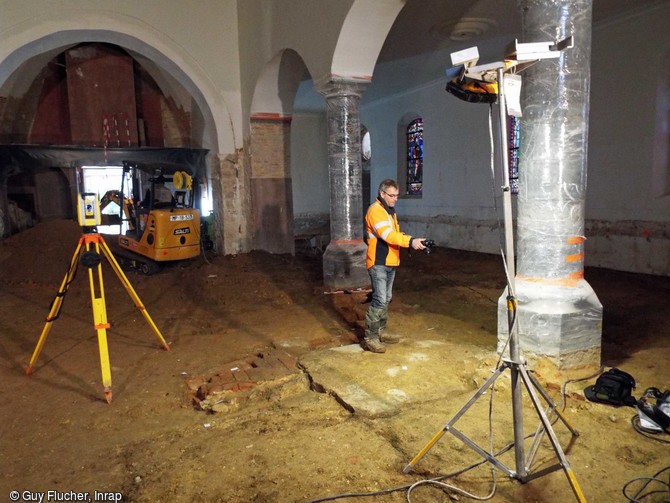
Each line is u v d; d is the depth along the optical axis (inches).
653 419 141.4
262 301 321.7
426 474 126.3
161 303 324.8
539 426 138.5
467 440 121.0
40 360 222.5
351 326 259.3
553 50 107.0
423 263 458.0
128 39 407.2
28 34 362.0
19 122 477.7
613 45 363.3
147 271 407.8
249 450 140.9
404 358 201.5
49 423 164.6
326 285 328.2
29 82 462.3
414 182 610.5
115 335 259.1
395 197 206.1
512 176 457.4
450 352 207.5
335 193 315.6
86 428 160.9
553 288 171.0
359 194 318.0
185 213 411.8
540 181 169.8
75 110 486.6
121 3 392.5
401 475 126.5
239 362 209.6
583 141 167.8
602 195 383.6
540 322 169.2
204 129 508.7
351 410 160.9
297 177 735.1
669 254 343.3
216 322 277.6
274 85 416.2
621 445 135.1
